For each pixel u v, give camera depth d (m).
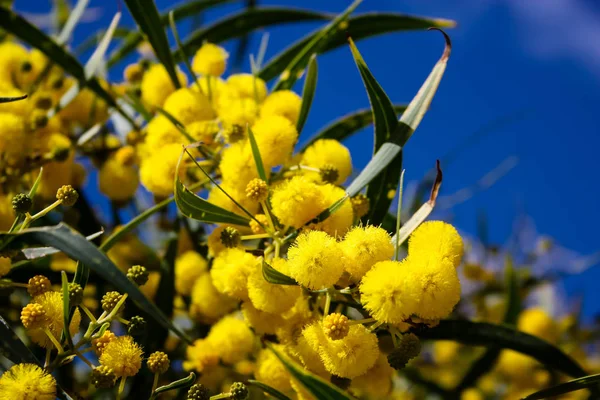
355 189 0.25
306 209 0.23
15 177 0.29
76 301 0.22
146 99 0.31
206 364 0.26
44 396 0.21
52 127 0.31
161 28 0.30
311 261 0.22
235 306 0.28
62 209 0.33
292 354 0.24
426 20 0.33
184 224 0.32
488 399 0.39
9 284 0.23
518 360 0.37
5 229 0.28
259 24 0.36
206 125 0.27
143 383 0.28
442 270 0.21
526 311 0.39
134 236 0.32
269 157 0.25
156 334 0.29
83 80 0.31
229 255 0.24
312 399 0.23
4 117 0.28
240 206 0.23
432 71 0.26
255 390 0.33
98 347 0.22
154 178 0.26
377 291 0.21
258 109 0.28
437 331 0.28
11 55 0.32
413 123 0.25
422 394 0.38
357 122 0.31
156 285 0.31
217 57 0.29
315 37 0.31
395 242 0.24
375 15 0.33
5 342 0.21
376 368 0.24
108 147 0.34
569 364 0.28
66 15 0.42
